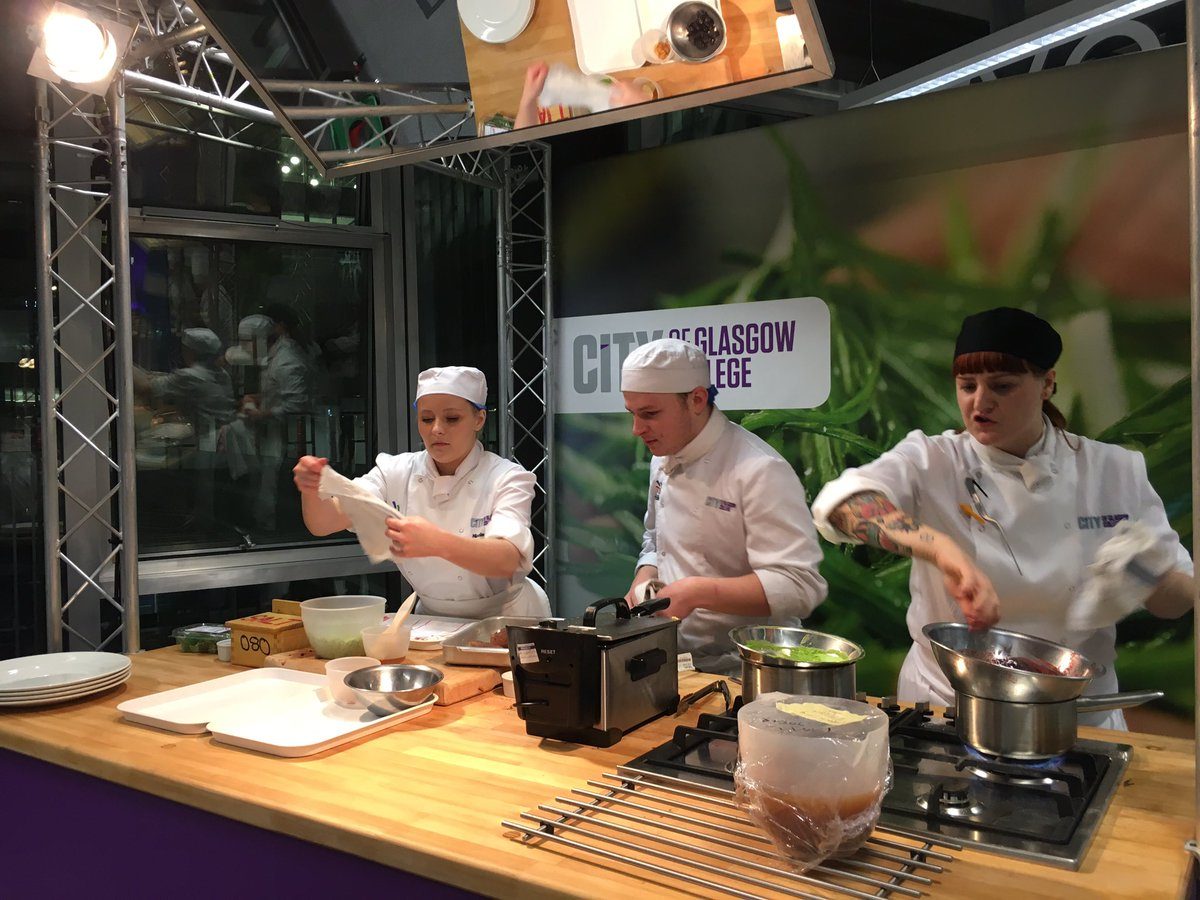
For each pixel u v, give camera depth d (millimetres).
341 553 4285
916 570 2490
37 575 3539
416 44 1836
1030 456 2418
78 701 1919
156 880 1521
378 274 4426
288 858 1348
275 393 4223
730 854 1141
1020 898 1037
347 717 1732
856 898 1037
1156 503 2402
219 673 2123
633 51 1695
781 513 2406
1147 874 1100
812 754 1091
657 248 4305
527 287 4762
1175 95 3174
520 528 2480
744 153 4047
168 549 3928
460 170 4344
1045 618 2387
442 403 2598
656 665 1686
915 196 3676
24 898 1747
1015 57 3551
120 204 3062
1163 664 3238
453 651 2014
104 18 2865
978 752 1403
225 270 4070
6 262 3455
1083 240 3357
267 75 1970
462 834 1221
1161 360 3240
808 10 1470
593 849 1151
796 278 3959
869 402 3824
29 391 3514
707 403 2602
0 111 3393
